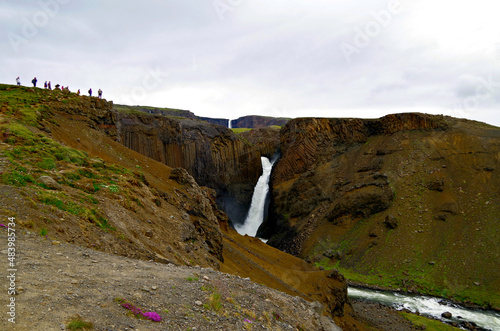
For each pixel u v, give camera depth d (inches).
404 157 3639.3
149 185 1069.8
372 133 4266.7
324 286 1475.1
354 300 2052.2
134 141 3129.9
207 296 439.8
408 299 2091.5
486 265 2281.0
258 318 467.5
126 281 390.3
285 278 1434.5
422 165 3464.6
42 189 567.8
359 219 3213.6
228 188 4313.5
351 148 4192.9
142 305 337.7
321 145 4352.9
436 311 1873.8
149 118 3376.0
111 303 316.5
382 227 2967.5
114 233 588.1
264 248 1968.5
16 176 554.9
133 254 561.3
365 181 3513.8
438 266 2421.3
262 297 586.2
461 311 1883.6
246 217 4490.7
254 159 4869.6
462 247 2517.2
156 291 389.4
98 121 1625.2
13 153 680.4
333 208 3454.7
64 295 298.8
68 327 248.2
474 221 2719.0
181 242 830.5
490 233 2544.3
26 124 1011.3
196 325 344.8
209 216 1320.1
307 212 3705.7
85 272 377.1
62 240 464.1
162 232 784.3
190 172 3791.8
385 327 1574.8
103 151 1290.6
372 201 3208.7
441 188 3129.9
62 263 381.1
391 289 2298.2
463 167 3292.3
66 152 826.8
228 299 474.0
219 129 4436.5
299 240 3366.1
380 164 3673.7
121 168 975.6
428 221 2876.5
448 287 2198.6
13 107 1174.3
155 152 3275.1
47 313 258.2
